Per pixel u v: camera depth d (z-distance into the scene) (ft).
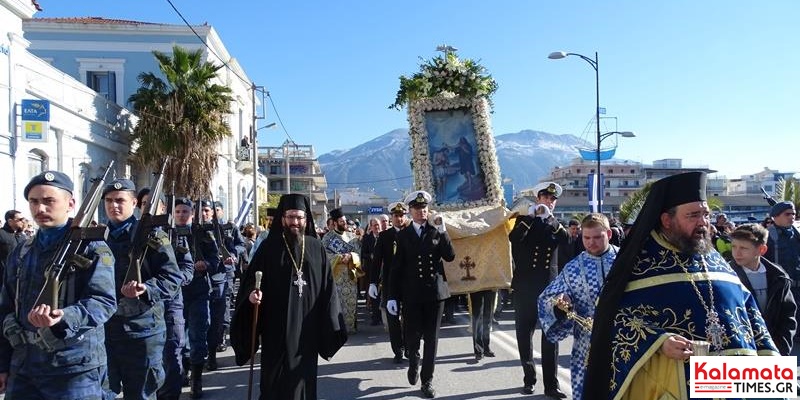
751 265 16.21
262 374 16.19
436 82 30.50
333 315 17.08
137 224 15.16
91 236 11.51
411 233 21.49
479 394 20.44
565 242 20.92
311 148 249.14
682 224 9.30
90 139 60.70
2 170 43.55
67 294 11.26
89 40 93.56
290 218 16.72
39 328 10.66
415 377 21.47
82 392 11.46
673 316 9.07
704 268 9.35
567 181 276.41
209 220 25.12
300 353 16.19
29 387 11.41
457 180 30.09
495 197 29.58
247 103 127.44
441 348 27.96
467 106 30.66
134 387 15.15
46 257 11.52
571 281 13.71
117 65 94.38
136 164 71.20
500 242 26.76
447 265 26.27
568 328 13.80
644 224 9.48
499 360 25.38
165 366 18.58
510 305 41.93
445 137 30.53
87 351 11.53
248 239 45.34
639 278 9.43
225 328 28.71
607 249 13.82
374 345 29.53
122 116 69.51
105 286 11.58
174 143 69.67
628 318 9.29
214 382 23.02
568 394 20.13
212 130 73.20
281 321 16.17
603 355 9.47
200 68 74.13
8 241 30.17
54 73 52.85
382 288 29.12
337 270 32.55
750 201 175.01
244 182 127.34
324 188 286.87
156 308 15.53
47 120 45.47
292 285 16.37
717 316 8.94
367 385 22.08
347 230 39.45
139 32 95.04
